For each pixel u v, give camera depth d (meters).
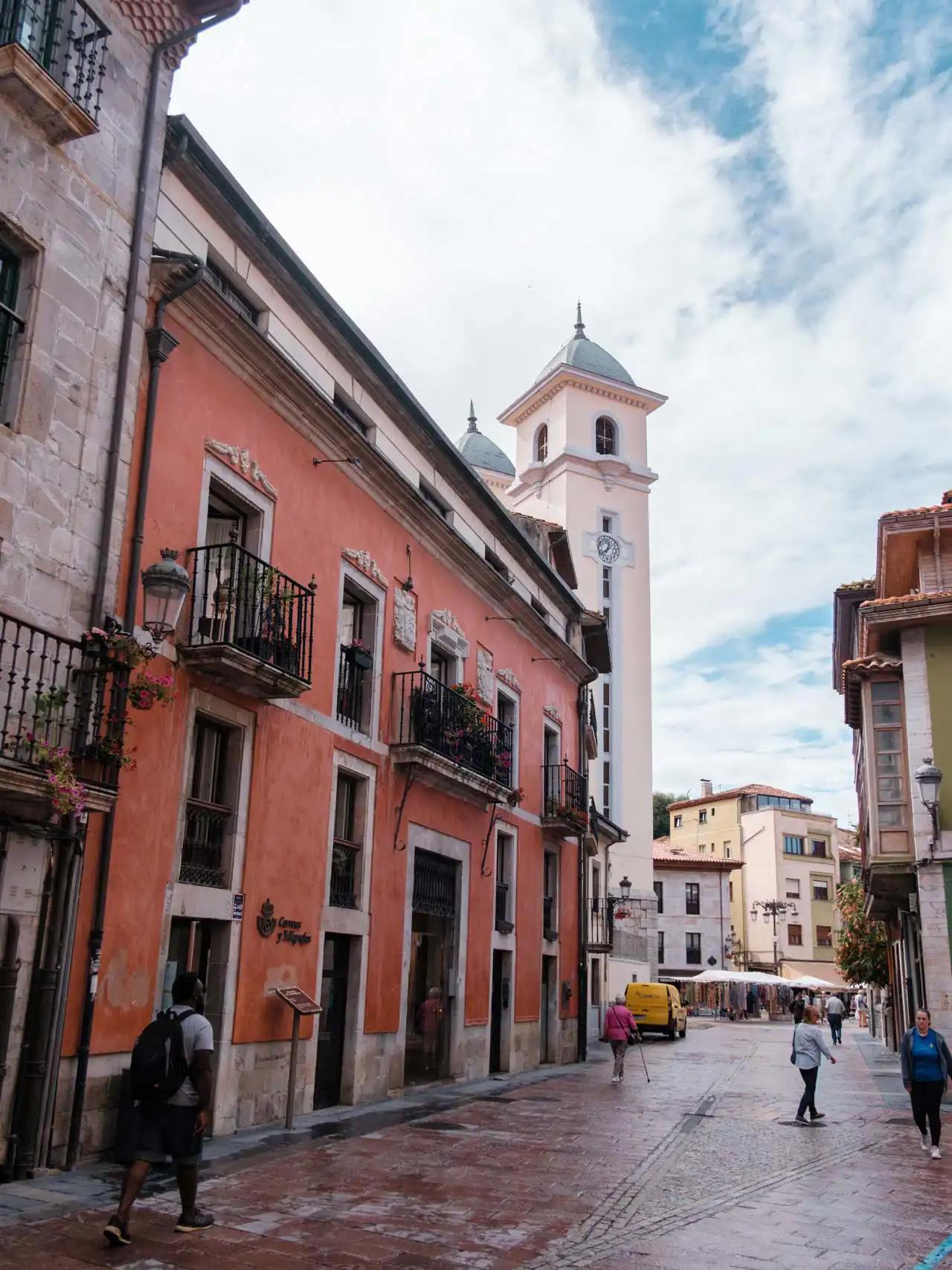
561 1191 8.89
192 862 10.92
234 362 11.87
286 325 13.20
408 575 16.27
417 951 16.33
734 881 73.62
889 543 20.91
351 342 14.45
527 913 21.02
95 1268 6.10
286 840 12.37
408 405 16.08
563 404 54.22
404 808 15.61
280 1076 12.00
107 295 9.89
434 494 17.73
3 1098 8.19
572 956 23.64
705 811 77.31
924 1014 11.94
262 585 11.50
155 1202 7.71
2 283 8.95
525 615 21.34
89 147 9.78
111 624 9.41
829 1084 19.53
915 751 19.06
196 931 11.00
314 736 13.14
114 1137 9.19
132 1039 9.57
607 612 52.12
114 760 9.04
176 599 9.42
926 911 18.17
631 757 50.84
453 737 16.53
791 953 69.31
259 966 11.69
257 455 12.32
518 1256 6.83
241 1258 6.46
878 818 19.48
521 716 21.38
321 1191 8.45
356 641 14.91
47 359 9.09
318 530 13.55
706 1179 9.67
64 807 7.98
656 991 35.88
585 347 56.66
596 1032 36.06
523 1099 15.58
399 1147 10.70
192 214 11.59
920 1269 6.84
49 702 8.27
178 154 11.06
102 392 9.73
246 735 11.71
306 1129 11.54
